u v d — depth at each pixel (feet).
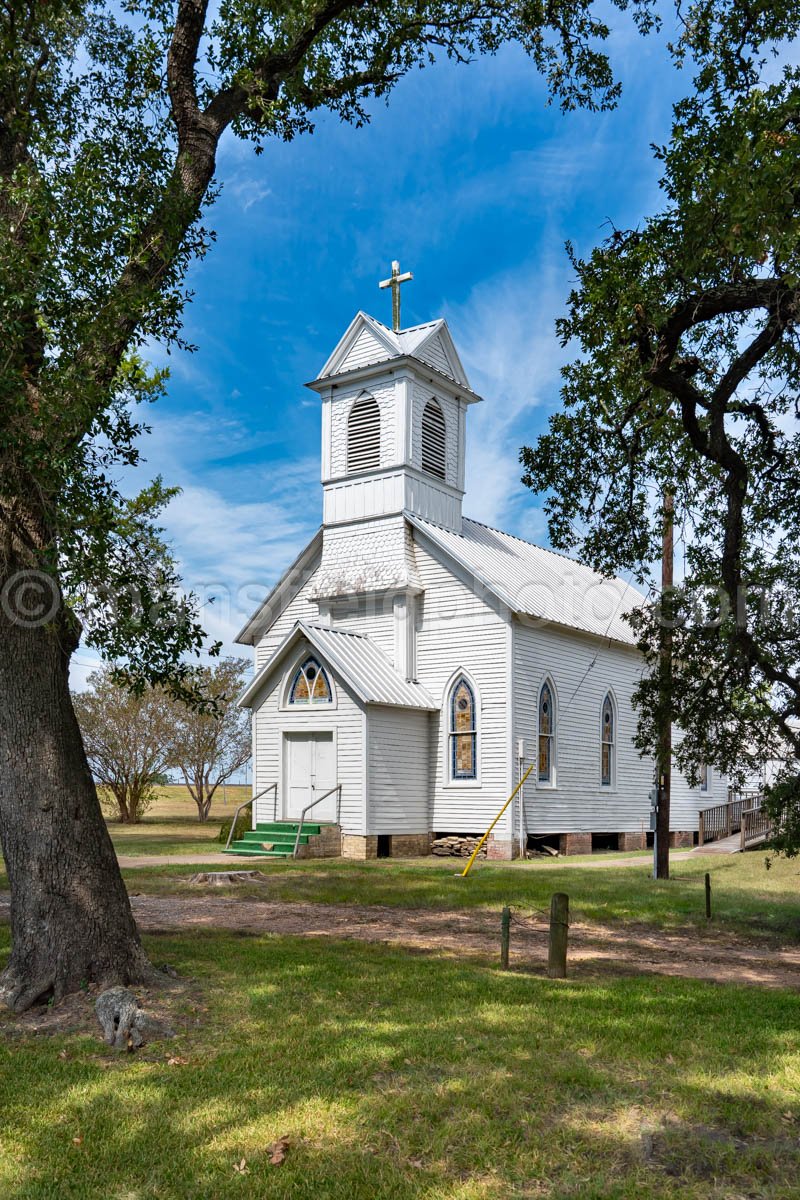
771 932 45.91
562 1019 26.18
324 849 82.53
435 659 92.22
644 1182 16.74
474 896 55.01
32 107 34.88
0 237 27.94
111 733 139.85
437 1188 16.44
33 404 27.43
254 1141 18.13
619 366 39.47
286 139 44.42
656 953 39.96
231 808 202.39
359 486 98.22
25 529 29.01
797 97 27.96
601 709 103.91
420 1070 21.81
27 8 34.32
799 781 46.37
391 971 32.81
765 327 36.91
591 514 45.06
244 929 42.80
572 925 46.83
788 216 27.71
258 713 92.43
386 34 45.14
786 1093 20.72
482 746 88.22
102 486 29.12
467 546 96.68
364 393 99.14
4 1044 23.91
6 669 28.99
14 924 28.37
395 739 87.45
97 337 28.60
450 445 103.14
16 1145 18.02
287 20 37.99
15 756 28.71
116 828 131.64
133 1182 16.63
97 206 29.78
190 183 34.01
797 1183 16.83
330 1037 24.25
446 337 102.22
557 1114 19.47
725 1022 26.40
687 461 44.80
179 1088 20.70
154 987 28.76
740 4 37.35
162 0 37.78
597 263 37.93
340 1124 18.79
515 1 44.62
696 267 33.47
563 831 94.17
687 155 35.14
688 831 119.96
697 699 46.91
